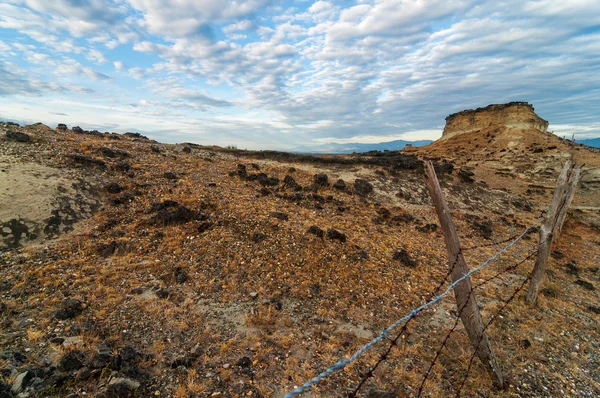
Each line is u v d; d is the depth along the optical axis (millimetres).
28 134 16500
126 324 6715
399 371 6234
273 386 5566
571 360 7254
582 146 51031
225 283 9102
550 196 32500
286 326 7562
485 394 5762
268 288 9195
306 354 6602
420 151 67312
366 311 8750
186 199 14047
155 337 6480
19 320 6172
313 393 5516
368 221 17234
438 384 5988
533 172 41375
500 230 20703
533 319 8977
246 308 8102
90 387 4723
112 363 5281
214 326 7191
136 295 7895
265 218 13555
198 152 24406
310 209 16969
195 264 9805
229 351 6367
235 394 5238
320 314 8289
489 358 5977
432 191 5516
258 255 10773
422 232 17453
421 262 12906
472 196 28031
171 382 5320
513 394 5844
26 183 11578
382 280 10648
